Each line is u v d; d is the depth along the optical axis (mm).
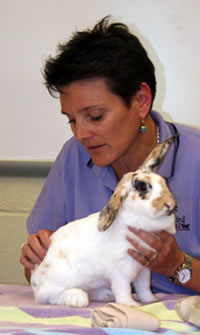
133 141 1266
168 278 1209
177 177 1298
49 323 902
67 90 1138
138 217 1035
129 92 1164
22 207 1988
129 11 1814
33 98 1912
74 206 1468
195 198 1280
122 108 1161
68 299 1055
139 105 1228
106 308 897
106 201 1389
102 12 1829
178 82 1826
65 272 1101
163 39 1811
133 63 1165
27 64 1897
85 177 1438
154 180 1034
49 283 1108
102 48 1126
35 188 1971
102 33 1173
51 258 1132
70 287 1104
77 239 1116
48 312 976
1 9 1879
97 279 1110
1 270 2014
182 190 1287
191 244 1277
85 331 800
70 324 894
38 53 1882
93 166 1406
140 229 1043
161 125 1370
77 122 1161
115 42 1142
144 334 786
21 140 1946
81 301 1044
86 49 1122
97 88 1119
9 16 1880
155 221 1034
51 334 777
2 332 807
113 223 1070
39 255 1183
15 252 1995
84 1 1830
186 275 1155
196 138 1355
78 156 1462
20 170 1957
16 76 1911
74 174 1469
